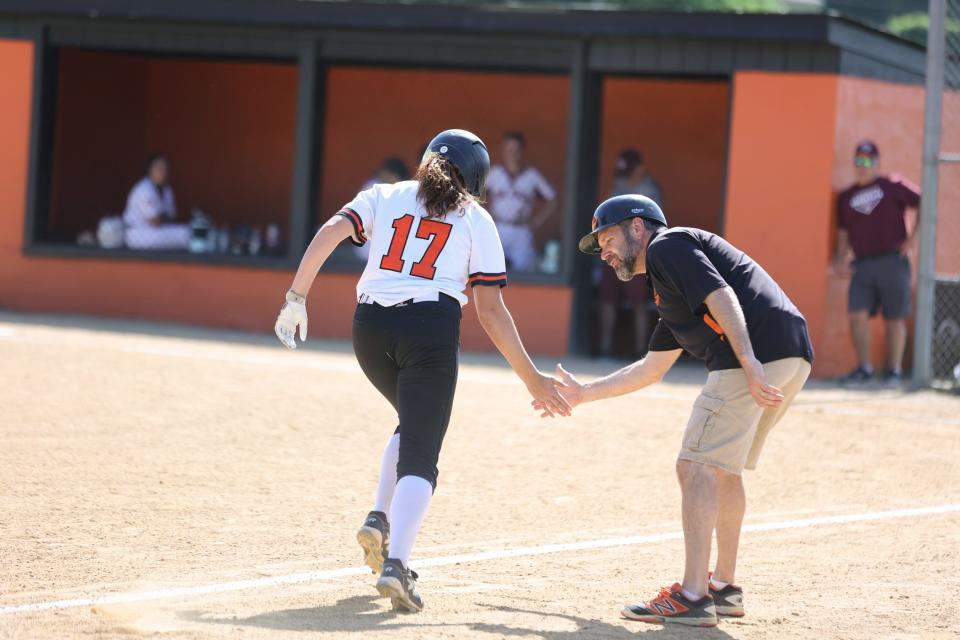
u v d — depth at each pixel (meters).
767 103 49.06
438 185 17.53
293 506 23.64
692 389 42.12
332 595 17.70
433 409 17.11
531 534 22.33
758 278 17.50
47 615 16.05
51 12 54.66
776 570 20.27
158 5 54.16
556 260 55.62
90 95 61.97
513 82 68.94
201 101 69.75
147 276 55.03
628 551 21.30
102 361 40.06
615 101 67.69
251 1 53.34
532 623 16.58
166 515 22.41
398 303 17.27
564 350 51.38
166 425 30.94
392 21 52.34
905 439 33.38
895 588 19.19
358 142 70.56
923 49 52.94
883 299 45.66
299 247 53.84
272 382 38.09
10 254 55.81
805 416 36.56
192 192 70.12
